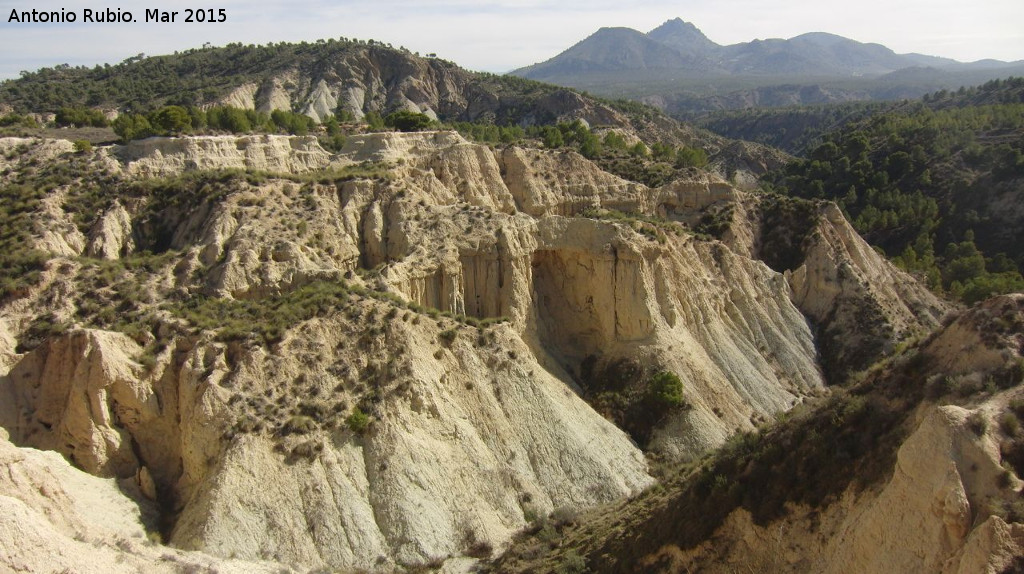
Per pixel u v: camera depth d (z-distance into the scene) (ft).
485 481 134.00
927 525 69.77
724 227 247.70
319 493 119.85
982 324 86.58
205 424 122.93
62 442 121.90
